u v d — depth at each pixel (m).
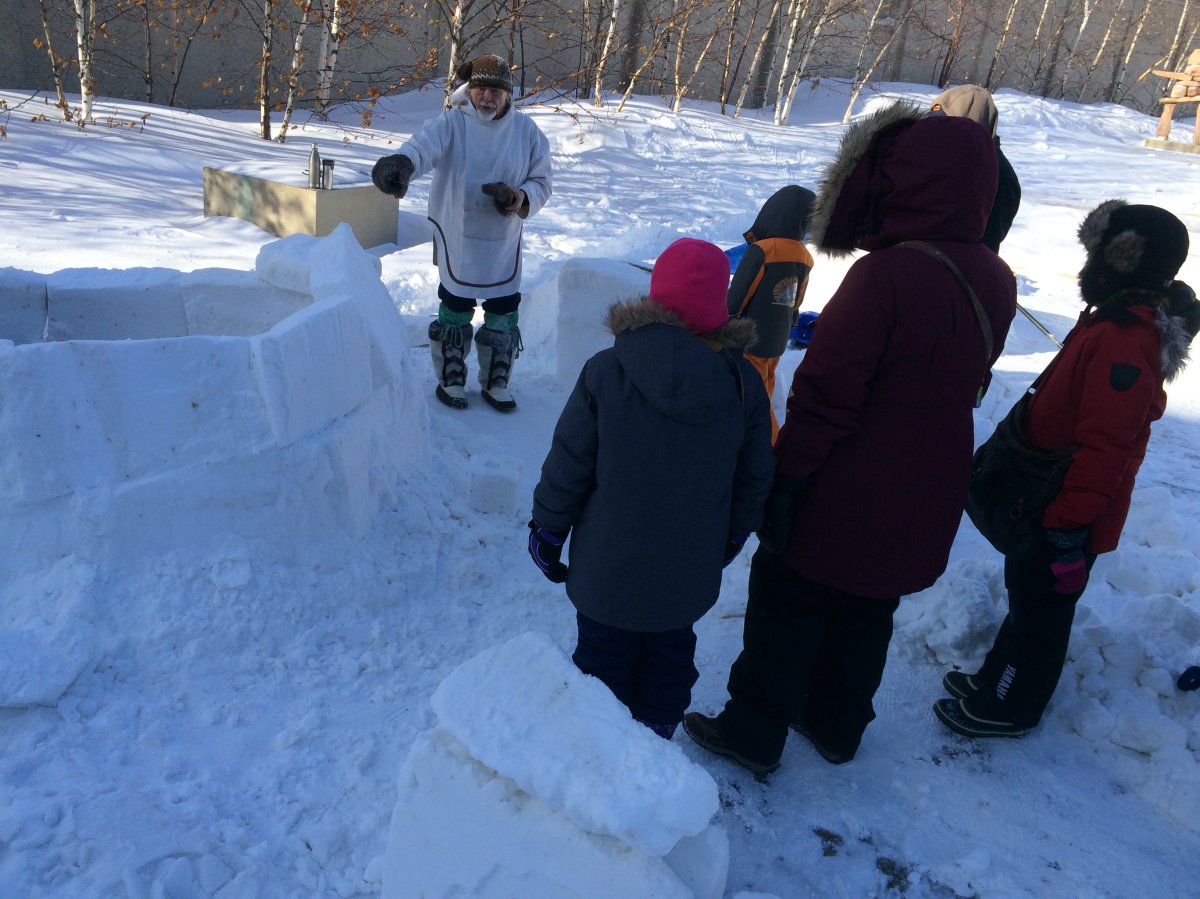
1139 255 2.07
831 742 2.36
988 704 2.48
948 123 2.00
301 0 12.78
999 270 2.06
